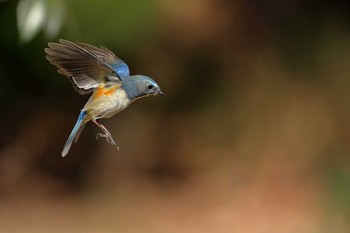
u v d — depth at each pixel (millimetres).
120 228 14273
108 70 4789
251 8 17688
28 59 13719
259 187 15844
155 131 16672
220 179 16172
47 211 15016
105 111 4867
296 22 17516
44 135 16219
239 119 16750
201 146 16750
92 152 16422
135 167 16406
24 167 16156
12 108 15789
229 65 17156
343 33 17344
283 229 14164
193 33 17031
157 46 15914
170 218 14844
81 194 15836
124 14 11680
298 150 16375
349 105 16656
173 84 16672
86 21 11055
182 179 16250
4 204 15266
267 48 17359
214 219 14836
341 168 15406
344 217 14109
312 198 15141
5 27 12211
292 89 16953
